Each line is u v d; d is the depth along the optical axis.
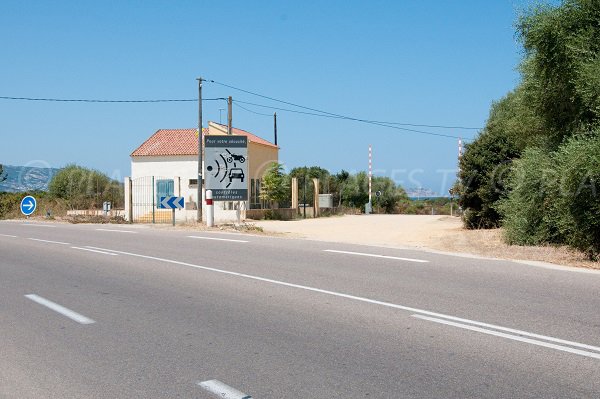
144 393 4.83
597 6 14.12
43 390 4.93
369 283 9.66
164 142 40.03
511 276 10.11
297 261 12.35
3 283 10.13
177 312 7.77
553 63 14.70
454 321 7.04
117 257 13.45
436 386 4.89
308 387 4.91
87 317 7.54
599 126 13.20
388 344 6.14
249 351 5.96
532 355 5.70
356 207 54.03
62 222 29.22
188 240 17.22
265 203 39.34
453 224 27.89
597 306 7.74
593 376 5.10
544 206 15.34
